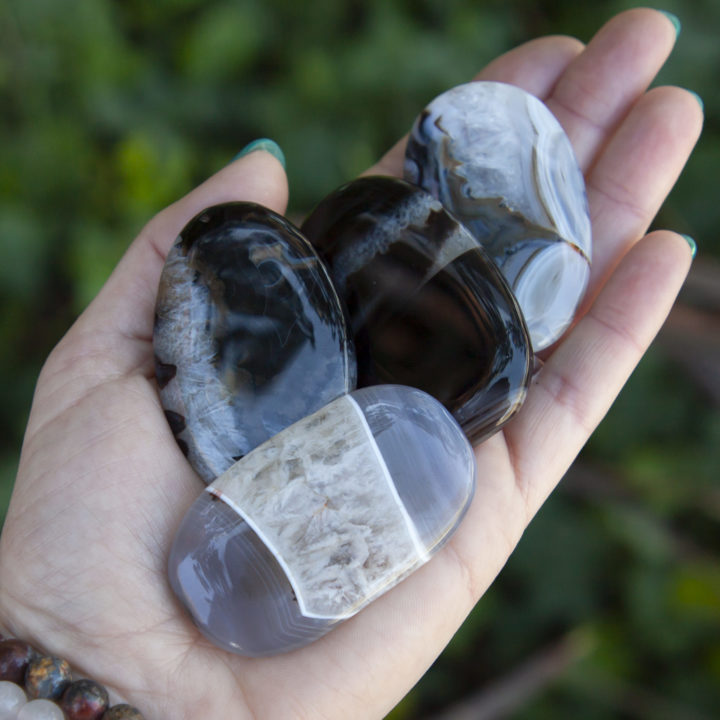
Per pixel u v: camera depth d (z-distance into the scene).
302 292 0.30
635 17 0.36
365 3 0.45
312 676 0.29
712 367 0.41
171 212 0.33
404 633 0.30
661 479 0.41
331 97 0.43
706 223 0.43
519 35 0.45
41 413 0.31
